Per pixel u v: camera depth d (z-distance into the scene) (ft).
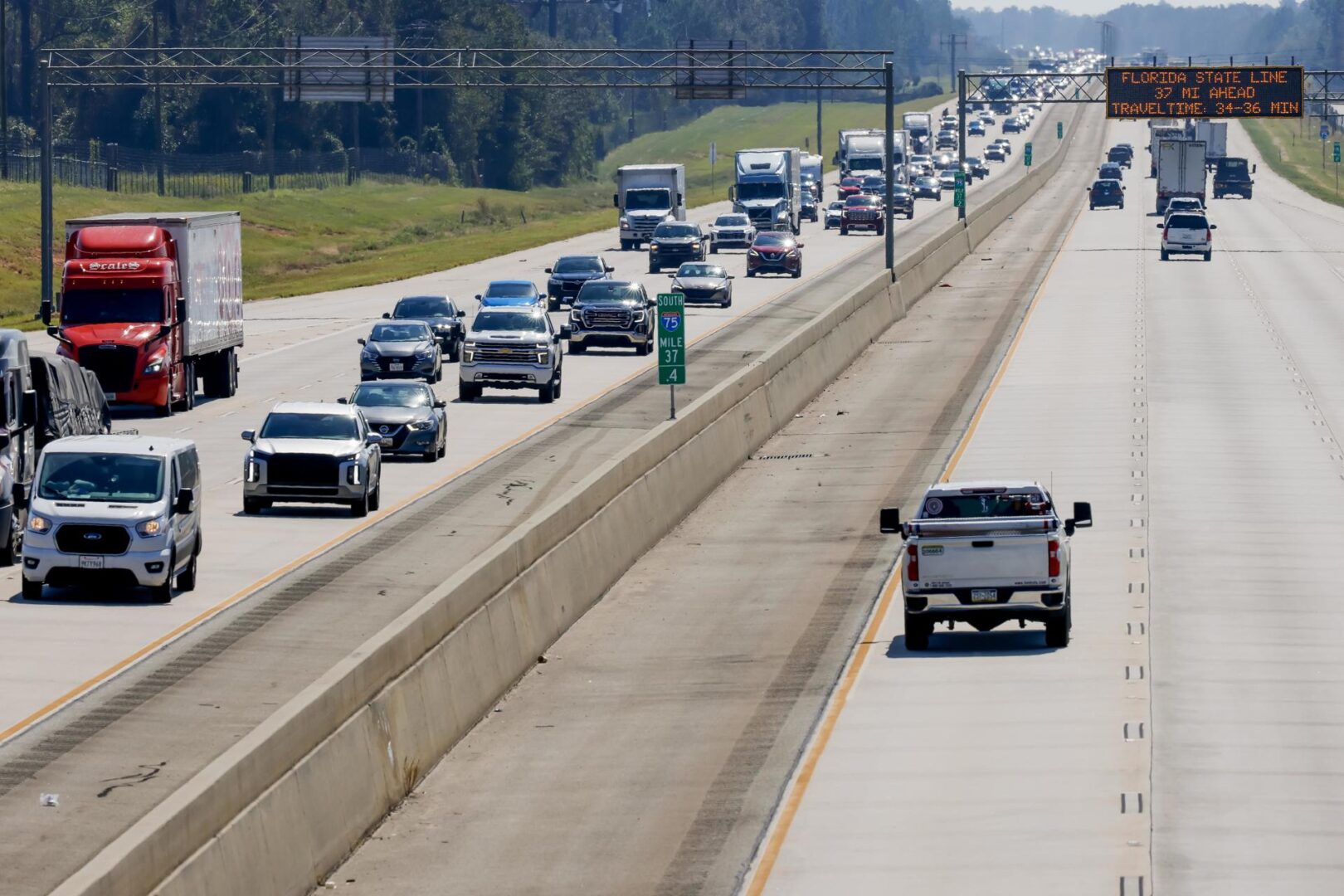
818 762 229.86
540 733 254.47
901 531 293.64
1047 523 279.08
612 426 516.73
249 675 258.57
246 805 178.09
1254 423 516.73
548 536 316.60
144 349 519.19
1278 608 312.71
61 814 196.03
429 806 220.84
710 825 209.46
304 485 385.70
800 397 577.02
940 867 188.44
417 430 454.81
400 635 231.91
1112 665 274.16
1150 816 202.18
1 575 329.72
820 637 306.14
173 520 308.40
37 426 359.87
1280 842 192.75
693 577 360.48
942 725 244.63
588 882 192.03
